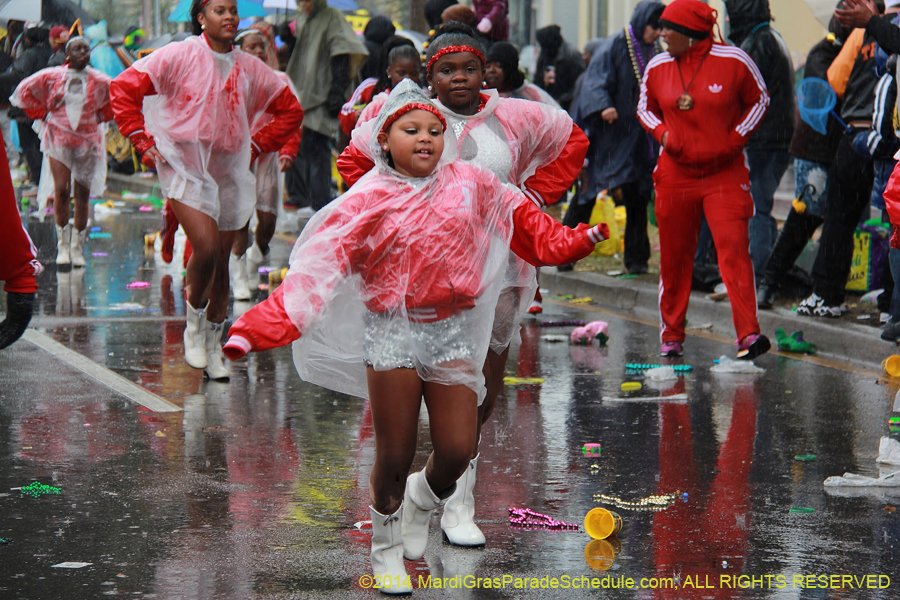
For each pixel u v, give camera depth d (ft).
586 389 71.31
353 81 150.82
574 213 111.14
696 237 78.84
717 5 167.02
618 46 103.30
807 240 89.76
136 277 114.11
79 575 40.42
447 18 91.40
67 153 115.85
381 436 38.17
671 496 49.98
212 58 69.15
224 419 62.75
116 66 183.83
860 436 60.03
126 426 60.85
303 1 147.95
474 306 37.68
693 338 88.53
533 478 52.65
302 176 158.71
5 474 52.24
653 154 104.78
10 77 170.81
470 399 38.11
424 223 36.78
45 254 128.36
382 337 37.47
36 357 77.71
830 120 86.17
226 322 91.56
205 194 69.31
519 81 65.41
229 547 43.37
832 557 42.63
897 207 58.13
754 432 60.90
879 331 81.05
